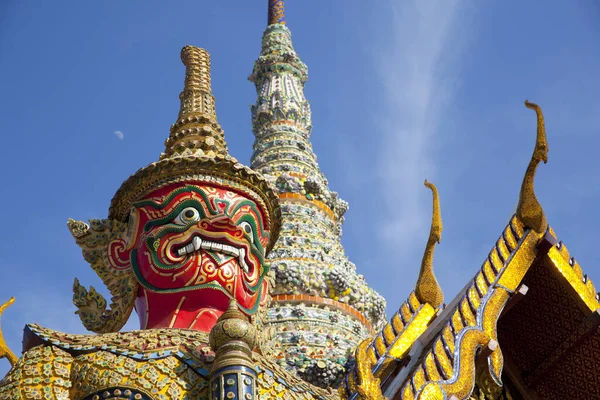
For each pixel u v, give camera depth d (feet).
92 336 30.50
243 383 26.71
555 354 40.68
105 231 35.76
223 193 34.76
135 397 27.50
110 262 35.09
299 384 31.04
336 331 49.65
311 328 49.06
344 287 51.62
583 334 39.50
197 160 34.63
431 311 36.83
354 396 30.48
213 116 39.58
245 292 34.37
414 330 35.99
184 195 34.17
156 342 29.60
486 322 33.47
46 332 30.19
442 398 29.84
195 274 33.24
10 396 27.78
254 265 35.09
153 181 34.71
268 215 36.65
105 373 28.09
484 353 32.65
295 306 50.11
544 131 38.55
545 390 41.09
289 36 74.23
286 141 63.05
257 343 34.99
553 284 39.45
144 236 34.06
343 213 60.70
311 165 62.23
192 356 29.09
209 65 42.29
